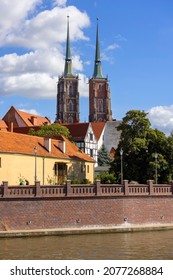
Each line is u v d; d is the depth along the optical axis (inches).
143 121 3535.9
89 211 2230.6
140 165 3440.0
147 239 2032.5
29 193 2143.2
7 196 2100.1
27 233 2059.5
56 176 3521.2
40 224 2139.5
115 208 2282.2
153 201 2386.8
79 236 2102.6
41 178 3334.2
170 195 2438.5
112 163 3582.7
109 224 2257.6
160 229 2308.1
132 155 3435.0
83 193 2233.0
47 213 2158.0
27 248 1804.9
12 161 3083.2
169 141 3408.0
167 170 3358.8
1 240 1980.8
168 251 1755.7
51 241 1964.8
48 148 3489.2
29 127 5438.0
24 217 2118.6
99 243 1924.2
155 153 3161.9
